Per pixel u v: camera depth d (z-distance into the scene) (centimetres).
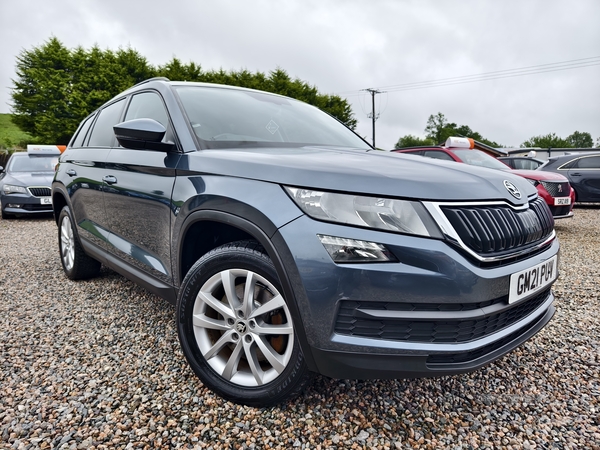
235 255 173
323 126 295
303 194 158
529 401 194
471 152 788
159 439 162
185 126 224
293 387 168
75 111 3081
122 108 305
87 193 312
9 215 880
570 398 197
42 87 3181
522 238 174
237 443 161
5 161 1973
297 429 169
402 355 150
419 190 155
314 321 153
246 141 231
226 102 262
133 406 182
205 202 183
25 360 223
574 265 453
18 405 182
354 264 148
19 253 503
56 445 158
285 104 303
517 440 167
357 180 156
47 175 892
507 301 164
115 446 158
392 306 150
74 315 287
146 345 241
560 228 734
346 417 177
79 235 338
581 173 966
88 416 175
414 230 150
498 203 170
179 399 188
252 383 179
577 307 317
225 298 189
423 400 192
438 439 166
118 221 269
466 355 161
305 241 152
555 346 251
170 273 216
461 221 154
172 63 3375
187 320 190
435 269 147
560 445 164
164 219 213
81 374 209
